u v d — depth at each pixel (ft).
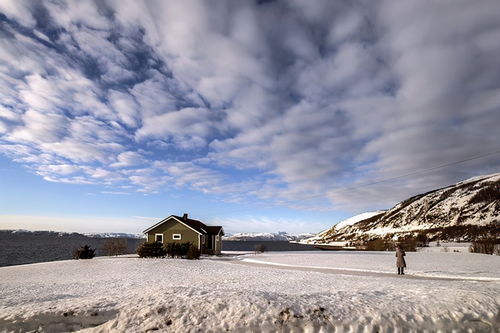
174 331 22.29
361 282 43.96
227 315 23.97
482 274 56.29
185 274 58.18
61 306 26.40
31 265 77.51
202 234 119.03
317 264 80.38
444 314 24.43
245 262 88.02
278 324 22.81
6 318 24.31
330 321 23.13
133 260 89.15
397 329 22.70
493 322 24.30
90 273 61.05
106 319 24.58
